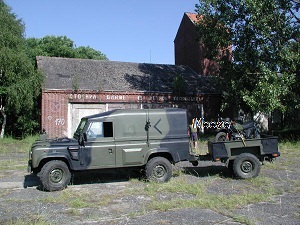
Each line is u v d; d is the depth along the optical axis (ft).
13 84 75.25
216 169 38.01
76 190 28.45
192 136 54.19
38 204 24.16
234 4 65.05
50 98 73.77
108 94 77.97
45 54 121.80
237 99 71.20
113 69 90.58
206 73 106.22
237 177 32.37
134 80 86.22
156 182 30.58
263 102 58.85
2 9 82.48
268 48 61.57
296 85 63.72
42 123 72.84
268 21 60.34
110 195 26.53
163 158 31.55
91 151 30.09
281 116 94.02
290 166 39.14
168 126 32.35
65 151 29.53
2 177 35.19
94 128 30.55
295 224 19.03
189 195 26.37
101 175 35.50
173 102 84.17
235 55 65.51
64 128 74.28
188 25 114.93
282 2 60.75
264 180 31.01
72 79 79.41
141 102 80.94
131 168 31.91
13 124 85.66
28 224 19.42
